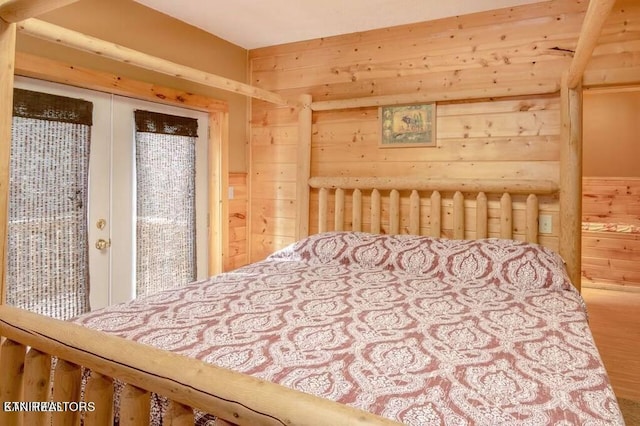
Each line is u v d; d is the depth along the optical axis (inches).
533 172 104.3
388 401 38.9
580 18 99.3
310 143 131.0
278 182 139.8
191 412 31.7
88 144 99.3
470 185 107.2
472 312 66.7
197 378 29.6
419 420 35.9
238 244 141.5
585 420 36.4
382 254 100.4
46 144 91.4
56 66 88.7
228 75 135.6
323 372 44.8
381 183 117.8
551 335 56.7
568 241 97.8
